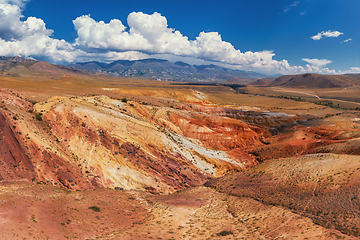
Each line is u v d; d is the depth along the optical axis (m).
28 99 72.88
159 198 51.19
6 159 42.03
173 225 38.09
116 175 54.72
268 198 45.91
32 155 46.53
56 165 48.62
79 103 74.56
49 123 60.06
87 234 31.09
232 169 72.81
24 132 49.16
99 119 65.44
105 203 42.56
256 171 60.81
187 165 65.75
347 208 35.44
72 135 59.28
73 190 46.69
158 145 66.31
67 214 34.50
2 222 26.84
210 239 32.91
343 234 30.23
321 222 33.78
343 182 42.59
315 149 78.38
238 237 33.38
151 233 34.31
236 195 51.22
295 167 55.91
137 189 54.19
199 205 47.47
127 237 32.09
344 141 78.88
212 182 61.47
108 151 58.69
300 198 42.31
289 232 33.31
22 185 39.69
